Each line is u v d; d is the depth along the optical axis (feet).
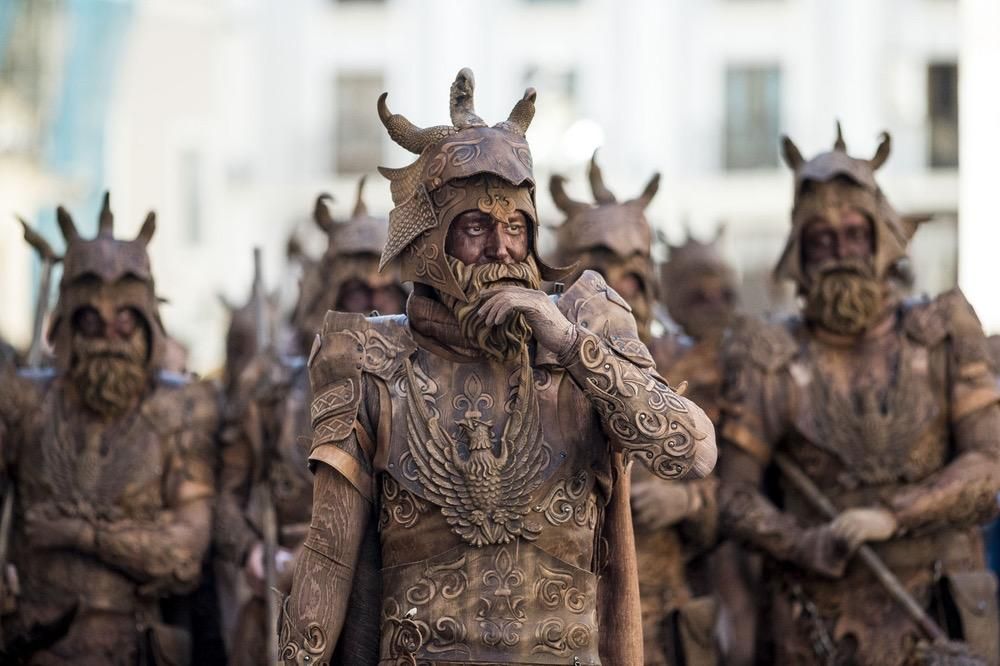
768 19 197.16
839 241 67.21
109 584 69.31
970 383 66.74
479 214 44.86
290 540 70.95
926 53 193.16
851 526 65.21
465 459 44.60
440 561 44.37
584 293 45.80
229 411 71.92
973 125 105.19
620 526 45.78
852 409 67.26
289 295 102.22
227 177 203.31
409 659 44.11
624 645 45.60
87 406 69.56
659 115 198.80
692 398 68.64
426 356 45.44
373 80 205.57
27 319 162.81
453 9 202.90
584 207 69.67
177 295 200.95
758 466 68.08
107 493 69.10
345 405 44.98
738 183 198.08
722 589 77.51
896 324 68.13
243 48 204.13
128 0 177.17
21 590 69.26
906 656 66.03
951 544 67.26
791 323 69.15
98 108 171.73
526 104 45.93
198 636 73.61
